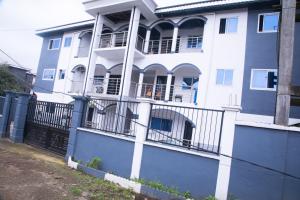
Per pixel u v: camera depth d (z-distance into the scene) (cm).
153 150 684
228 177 559
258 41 1308
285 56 609
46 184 600
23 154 898
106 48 1662
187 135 1325
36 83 2300
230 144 569
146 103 733
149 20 1675
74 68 2036
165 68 1539
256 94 1264
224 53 1385
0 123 1231
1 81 2538
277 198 505
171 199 580
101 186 639
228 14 1411
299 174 495
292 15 621
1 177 600
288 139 516
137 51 1574
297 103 698
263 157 532
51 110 1059
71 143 890
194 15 1503
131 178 694
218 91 1362
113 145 777
